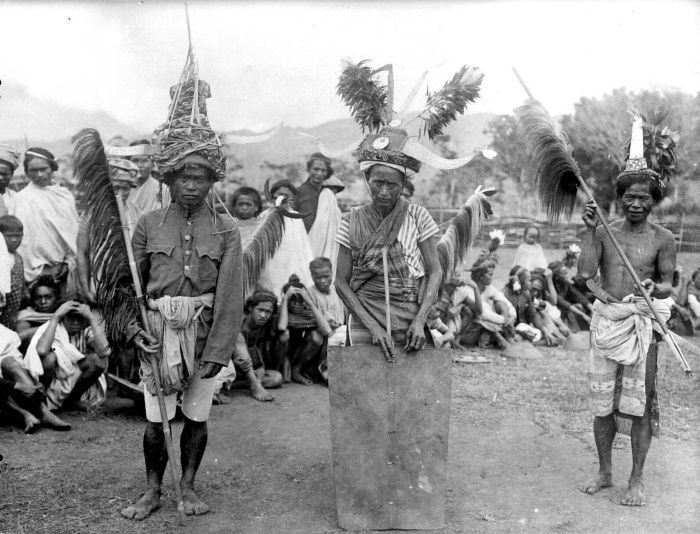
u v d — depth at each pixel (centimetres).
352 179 847
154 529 334
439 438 335
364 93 348
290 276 649
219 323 345
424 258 352
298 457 440
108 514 349
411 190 745
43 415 481
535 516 352
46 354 493
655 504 368
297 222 691
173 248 343
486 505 367
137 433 478
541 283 867
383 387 334
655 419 370
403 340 346
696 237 914
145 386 352
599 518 350
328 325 631
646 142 383
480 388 610
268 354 628
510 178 943
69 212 615
